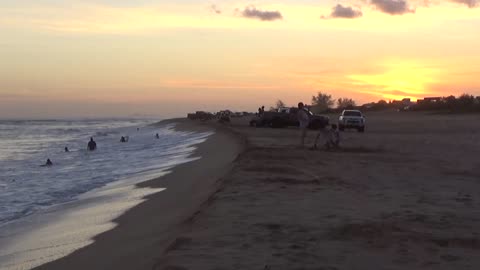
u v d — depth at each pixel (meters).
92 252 9.38
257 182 14.50
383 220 9.98
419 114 122.00
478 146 31.23
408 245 8.26
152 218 12.18
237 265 7.00
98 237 10.66
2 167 29.55
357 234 8.81
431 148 29.58
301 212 10.55
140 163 28.94
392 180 16.05
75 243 10.28
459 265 7.34
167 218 11.87
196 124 89.88
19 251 10.07
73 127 137.38
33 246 10.41
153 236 9.95
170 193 16.22
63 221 13.04
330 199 12.22
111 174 23.78
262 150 24.41
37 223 13.09
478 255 7.84
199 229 9.12
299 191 13.22
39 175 24.78
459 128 60.06
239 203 11.43
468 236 8.90
